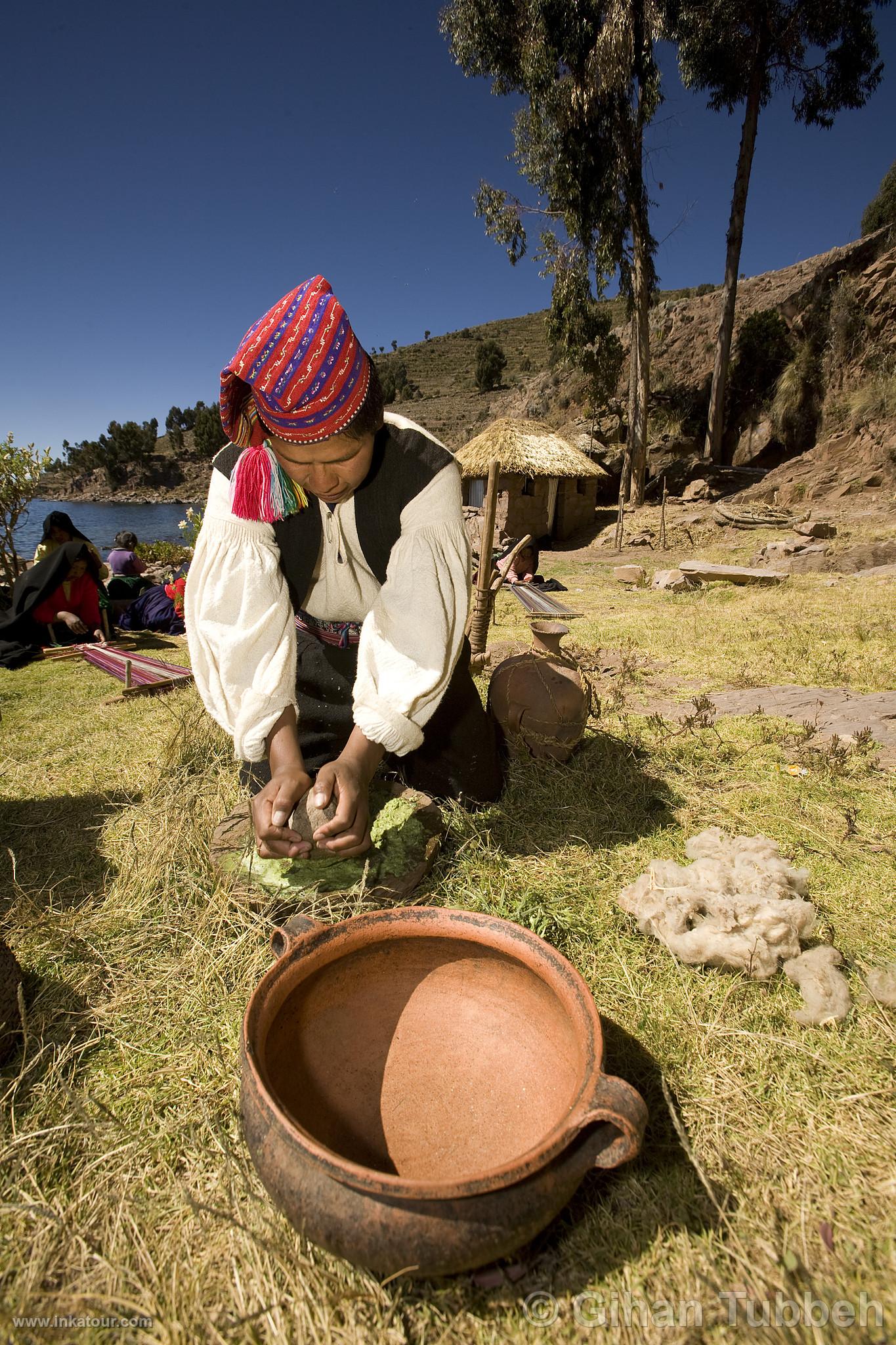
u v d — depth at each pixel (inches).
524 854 98.0
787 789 118.0
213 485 87.1
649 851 99.8
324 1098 59.2
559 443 674.8
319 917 79.5
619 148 773.3
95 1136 59.3
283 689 79.9
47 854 103.3
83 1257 50.5
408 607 78.7
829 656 204.7
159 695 189.6
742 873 86.9
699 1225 51.8
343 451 68.6
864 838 102.8
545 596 337.1
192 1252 50.6
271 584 82.5
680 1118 60.0
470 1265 44.1
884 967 76.1
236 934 81.3
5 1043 67.2
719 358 863.1
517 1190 44.1
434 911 64.7
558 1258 49.9
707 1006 72.1
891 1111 60.1
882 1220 51.5
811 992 71.1
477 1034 63.2
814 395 864.3
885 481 684.7
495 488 173.5
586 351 927.0
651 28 732.7
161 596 302.8
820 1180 54.7
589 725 143.5
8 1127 60.4
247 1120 48.9
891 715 148.5
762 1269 48.6
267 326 62.5
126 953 80.7
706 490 831.7
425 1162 55.6
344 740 100.0
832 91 806.5
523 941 61.4
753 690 171.5
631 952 79.9
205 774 112.6
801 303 892.0
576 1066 53.7
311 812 79.7
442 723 102.0
